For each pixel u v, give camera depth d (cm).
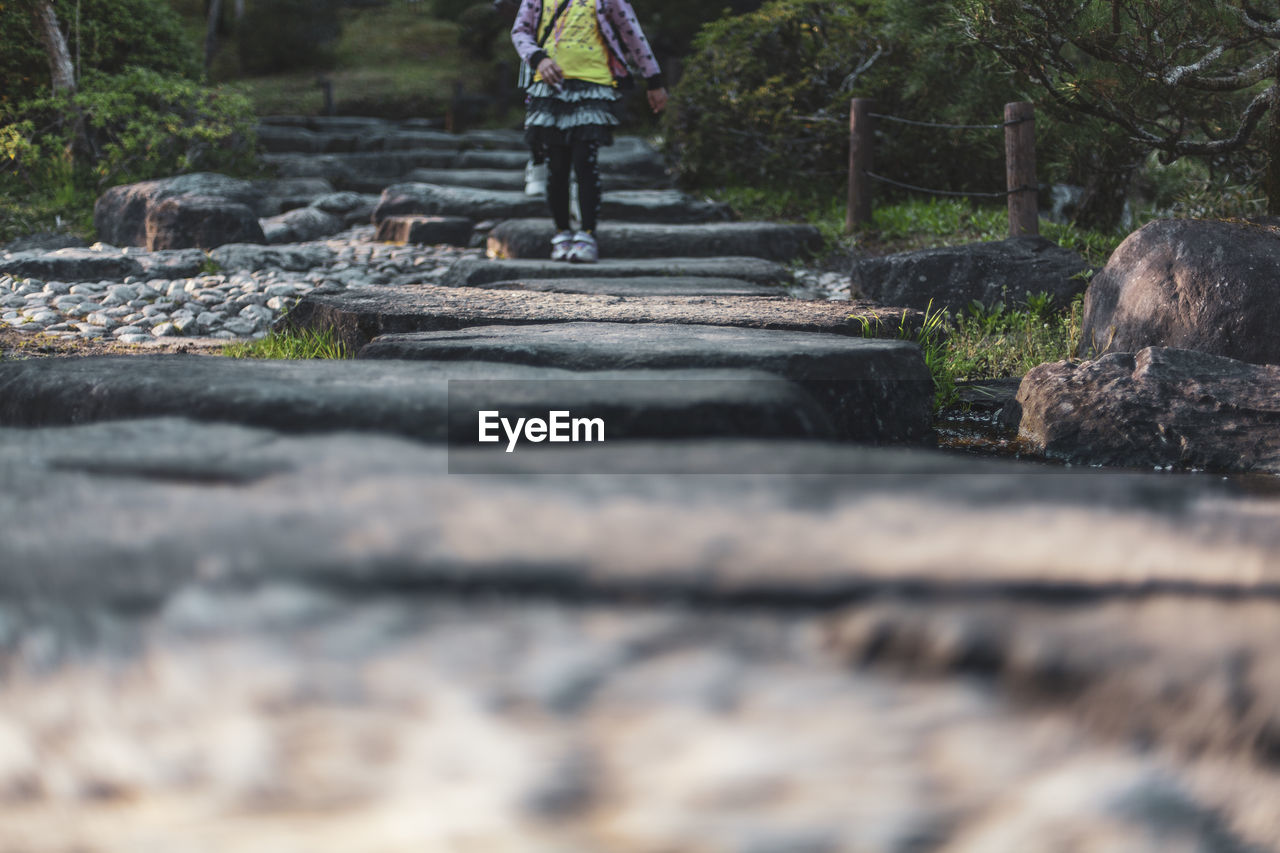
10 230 1441
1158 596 169
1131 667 150
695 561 180
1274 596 169
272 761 137
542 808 128
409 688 146
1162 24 848
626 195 1495
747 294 827
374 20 4456
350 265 1205
